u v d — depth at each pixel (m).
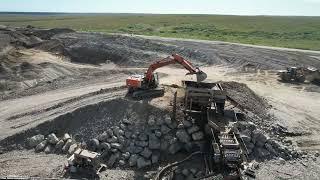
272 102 44.88
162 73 51.75
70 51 68.69
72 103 37.66
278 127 37.53
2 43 68.12
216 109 33.38
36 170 29.62
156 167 30.42
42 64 57.16
